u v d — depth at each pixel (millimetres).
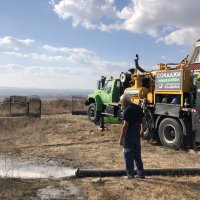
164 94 14234
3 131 16875
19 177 8680
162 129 13930
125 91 16484
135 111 8258
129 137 8297
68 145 13875
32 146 13578
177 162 10844
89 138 15430
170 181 8250
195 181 8328
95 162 10797
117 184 7914
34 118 21016
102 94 19562
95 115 19719
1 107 27219
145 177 8625
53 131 17219
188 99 13188
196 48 16281
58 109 30656
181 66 13328
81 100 38781
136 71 16625
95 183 8031
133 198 7031
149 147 13688
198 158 11570
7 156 11773
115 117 18031
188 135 13109
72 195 7227
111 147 13406
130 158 8359
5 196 7043
